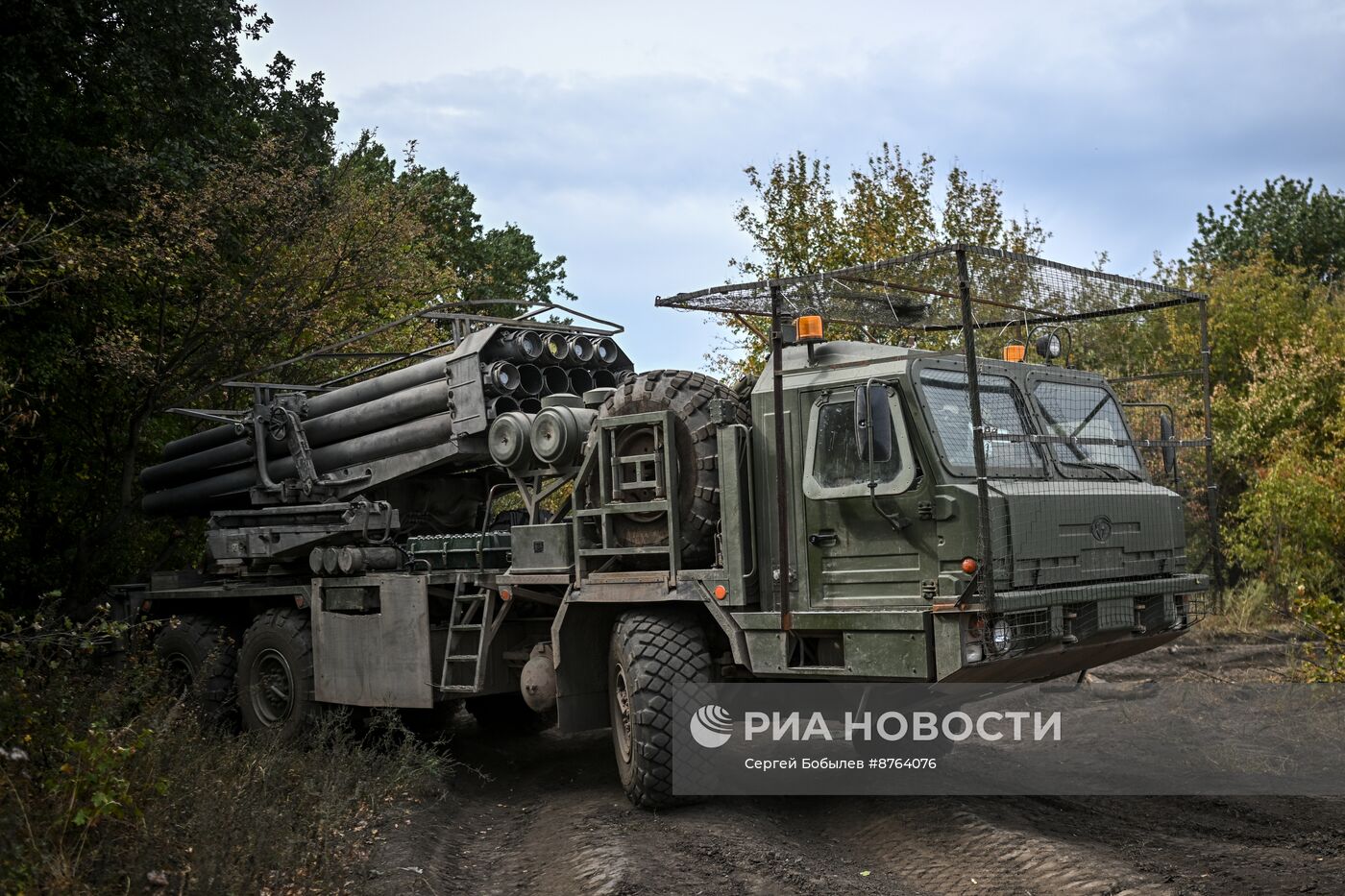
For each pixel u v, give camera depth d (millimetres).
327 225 15594
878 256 15383
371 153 28344
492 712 10875
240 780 6844
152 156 13359
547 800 8164
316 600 9859
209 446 11539
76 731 6516
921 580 6535
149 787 6020
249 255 14852
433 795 8203
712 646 7691
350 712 9633
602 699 8141
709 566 7570
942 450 6543
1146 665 11695
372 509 9727
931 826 6629
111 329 13031
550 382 9445
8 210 10750
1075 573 6750
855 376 6867
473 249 34656
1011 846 6047
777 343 7027
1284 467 14641
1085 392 7875
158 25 13711
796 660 7062
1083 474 7395
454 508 10539
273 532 10188
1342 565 14102
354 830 6801
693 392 7645
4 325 11602
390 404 9797
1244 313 20969
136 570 14734
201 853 5406
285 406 10516
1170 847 6047
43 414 13484
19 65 11875
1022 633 6414
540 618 8773
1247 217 37312
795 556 7047
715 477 7441
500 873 6422
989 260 6754
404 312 17172
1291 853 5934
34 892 4812
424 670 8977
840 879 5820
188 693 9734
